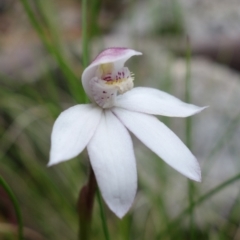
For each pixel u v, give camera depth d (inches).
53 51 5.8
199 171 3.8
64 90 7.9
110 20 11.5
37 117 6.9
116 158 3.8
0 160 6.4
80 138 3.9
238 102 7.3
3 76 7.4
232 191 6.2
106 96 4.2
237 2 10.8
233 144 6.6
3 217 6.1
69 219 6.1
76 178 6.3
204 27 10.2
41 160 6.8
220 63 9.1
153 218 6.0
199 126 7.0
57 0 13.6
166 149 3.9
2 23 10.9
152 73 7.9
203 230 5.9
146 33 9.5
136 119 4.1
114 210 3.6
